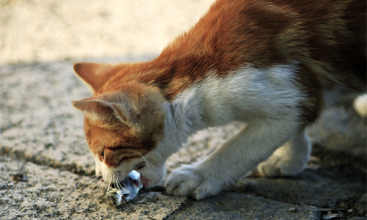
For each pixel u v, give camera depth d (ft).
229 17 5.84
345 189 5.90
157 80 5.79
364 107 6.37
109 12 11.21
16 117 6.36
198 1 11.79
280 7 5.86
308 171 6.06
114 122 5.72
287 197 5.86
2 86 6.69
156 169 5.84
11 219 5.66
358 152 6.18
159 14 10.85
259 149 5.82
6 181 5.86
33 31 9.93
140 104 5.70
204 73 5.79
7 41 9.30
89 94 6.60
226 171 5.83
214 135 6.30
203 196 5.80
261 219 5.70
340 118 6.45
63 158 6.04
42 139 6.17
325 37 5.87
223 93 5.78
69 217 5.69
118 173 5.78
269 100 5.77
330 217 5.74
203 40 5.84
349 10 5.89
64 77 6.82
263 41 5.80
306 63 5.84
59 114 6.40
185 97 5.78
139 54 7.97
